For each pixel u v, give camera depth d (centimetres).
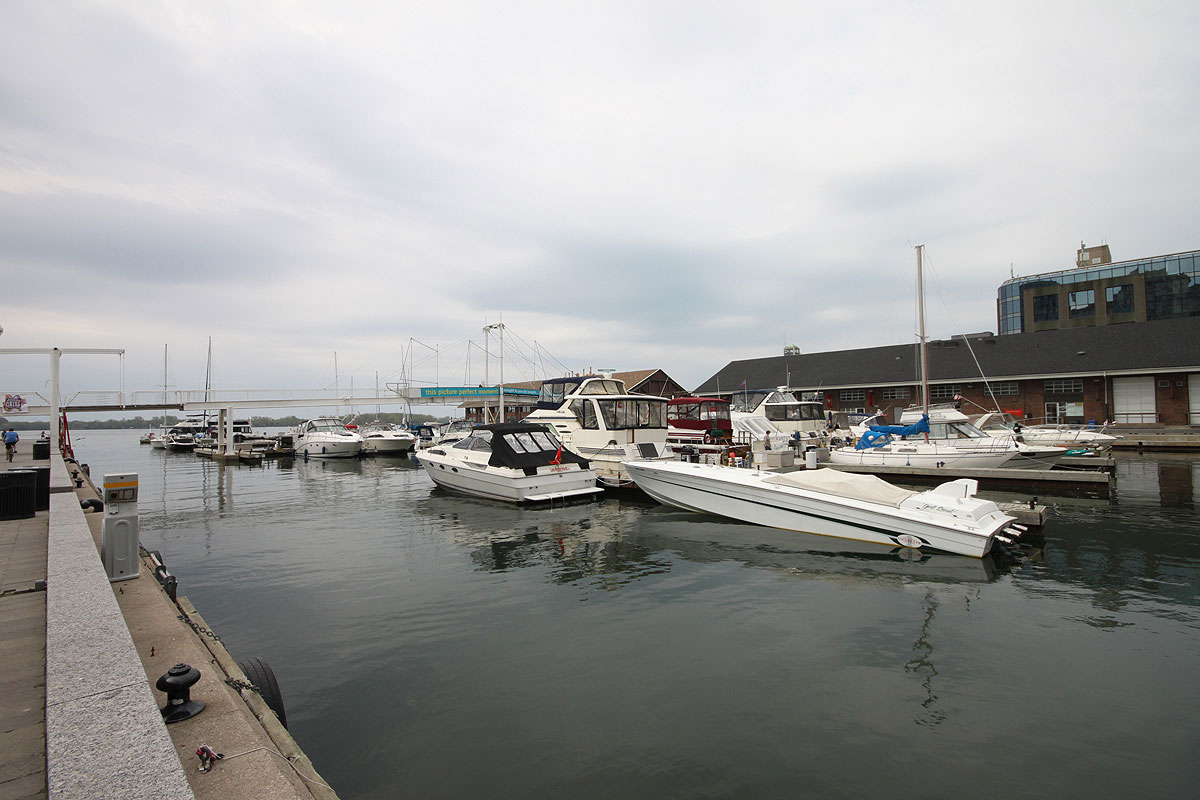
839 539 1155
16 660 398
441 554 1107
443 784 435
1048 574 930
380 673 613
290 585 920
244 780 276
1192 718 515
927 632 706
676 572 967
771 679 591
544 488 1602
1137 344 3634
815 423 2462
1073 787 429
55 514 840
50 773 232
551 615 777
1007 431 2531
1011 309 6406
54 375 2008
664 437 1953
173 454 4619
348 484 2288
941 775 443
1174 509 1437
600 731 503
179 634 459
